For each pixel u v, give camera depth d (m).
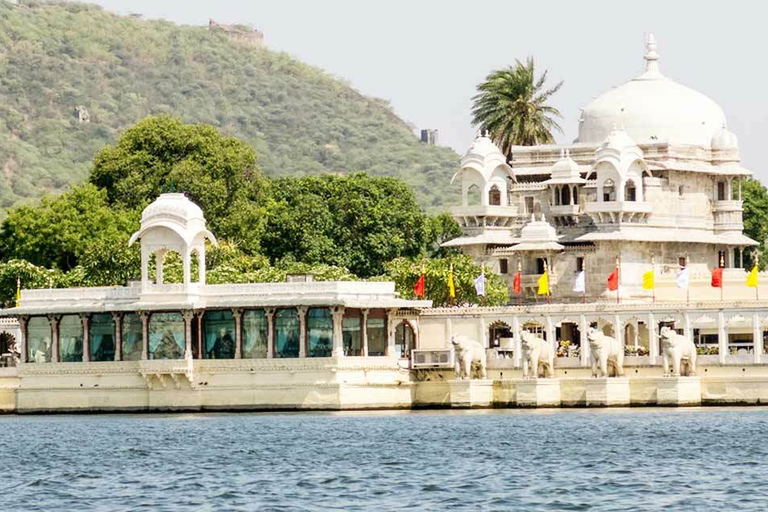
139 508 127.31
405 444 170.12
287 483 139.62
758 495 127.94
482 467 148.38
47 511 126.69
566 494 130.12
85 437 186.88
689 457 153.00
